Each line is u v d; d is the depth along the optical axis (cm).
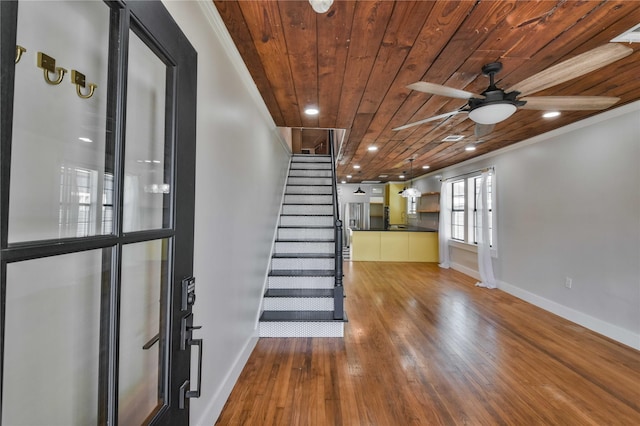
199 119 151
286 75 233
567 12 158
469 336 326
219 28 172
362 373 249
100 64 73
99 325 76
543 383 237
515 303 445
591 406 210
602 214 334
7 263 49
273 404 207
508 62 209
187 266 112
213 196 172
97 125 74
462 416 198
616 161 318
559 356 281
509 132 407
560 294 393
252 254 284
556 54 198
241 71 223
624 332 309
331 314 335
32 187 59
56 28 65
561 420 196
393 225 1107
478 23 167
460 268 676
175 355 103
